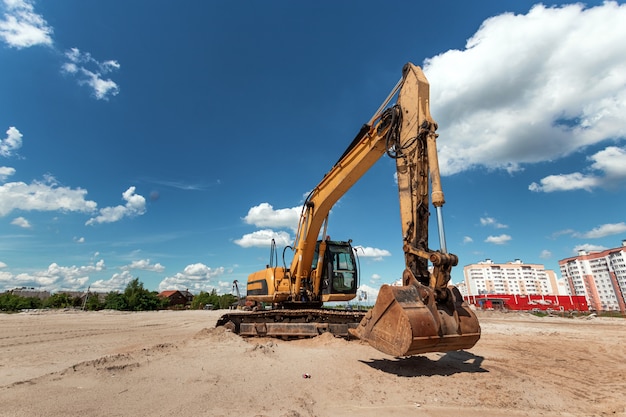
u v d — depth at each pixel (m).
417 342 5.65
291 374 6.33
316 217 11.98
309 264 12.50
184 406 4.52
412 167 7.43
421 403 4.96
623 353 10.73
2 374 6.55
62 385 5.20
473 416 4.52
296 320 11.77
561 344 12.58
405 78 8.12
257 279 14.17
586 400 5.54
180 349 8.50
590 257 98.69
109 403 4.52
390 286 6.37
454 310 6.22
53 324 18.48
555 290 123.44
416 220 7.04
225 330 11.07
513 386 5.90
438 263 6.05
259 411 4.45
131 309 51.16
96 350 9.69
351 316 10.80
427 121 7.24
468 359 8.53
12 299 46.00
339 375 6.35
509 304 53.75
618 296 90.12
